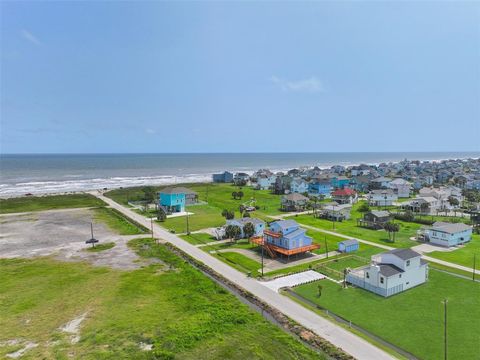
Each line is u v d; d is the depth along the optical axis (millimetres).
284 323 29875
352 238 58312
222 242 56281
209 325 29359
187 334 27797
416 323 29406
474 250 51156
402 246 53500
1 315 31844
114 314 31828
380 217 65750
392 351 25266
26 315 31812
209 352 25438
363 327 28875
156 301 34531
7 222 72125
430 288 37094
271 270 43094
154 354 25250
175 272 42875
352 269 42531
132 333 28375
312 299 34688
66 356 25203
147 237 59594
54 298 35406
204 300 34625
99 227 67812
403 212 77812
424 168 188625
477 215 69750
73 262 46750
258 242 51750
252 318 30719
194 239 58250
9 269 43969
